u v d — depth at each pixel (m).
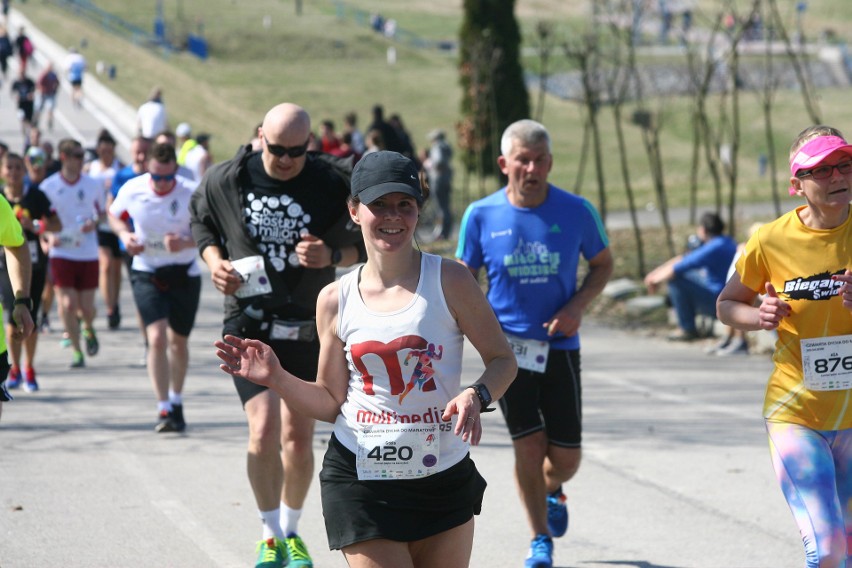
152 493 22.73
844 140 14.15
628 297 49.56
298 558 18.02
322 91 178.88
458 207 81.75
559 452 18.80
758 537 20.58
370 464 12.48
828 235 14.35
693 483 24.17
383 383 12.48
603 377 36.22
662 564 19.06
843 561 13.99
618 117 60.47
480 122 75.12
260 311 18.14
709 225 41.88
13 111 114.06
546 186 18.95
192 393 32.50
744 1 133.38
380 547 12.45
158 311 27.53
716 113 156.00
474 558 19.38
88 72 139.88
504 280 18.77
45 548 19.30
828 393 14.45
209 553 19.23
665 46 194.88
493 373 12.55
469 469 12.77
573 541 20.33
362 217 12.38
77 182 35.44
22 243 17.88
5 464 24.61
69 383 33.41
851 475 14.56
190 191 27.48
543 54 68.12
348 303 12.62
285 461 18.00
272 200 18.02
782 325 14.71
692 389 34.31
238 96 167.88
